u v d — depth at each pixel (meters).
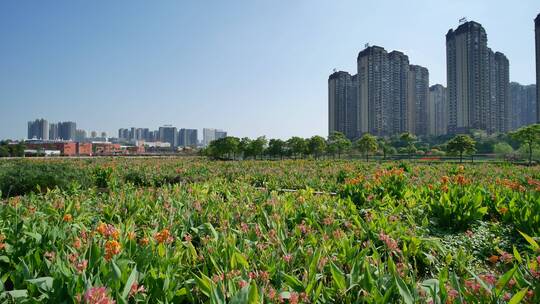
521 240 6.14
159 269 3.38
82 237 4.37
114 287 2.90
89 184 14.13
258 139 65.81
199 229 5.43
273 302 2.89
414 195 8.60
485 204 7.92
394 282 3.01
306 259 3.82
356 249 4.05
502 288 2.90
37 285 2.96
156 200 7.47
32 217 5.60
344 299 3.05
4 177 12.66
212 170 20.39
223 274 3.31
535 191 8.03
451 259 4.64
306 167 23.34
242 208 6.57
